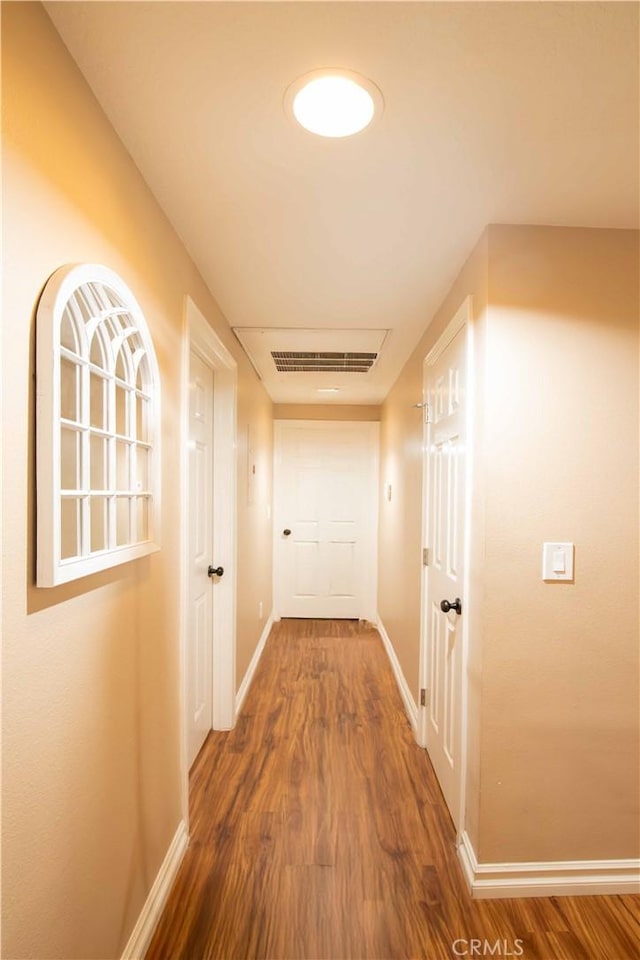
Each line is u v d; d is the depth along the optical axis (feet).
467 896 4.78
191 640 6.77
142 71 3.06
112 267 3.52
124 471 3.67
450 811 5.86
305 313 7.32
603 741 4.89
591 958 4.19
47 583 2.56
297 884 4.87
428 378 7.68
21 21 2.45
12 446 2.37
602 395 4.85
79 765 3.07
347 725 8.20
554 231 4.87
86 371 2.97
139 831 4.09
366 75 3.09
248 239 5.18
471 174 4.07
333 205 4.55
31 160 2.53
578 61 2.97
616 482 4.86
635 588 4.88
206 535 7.60
